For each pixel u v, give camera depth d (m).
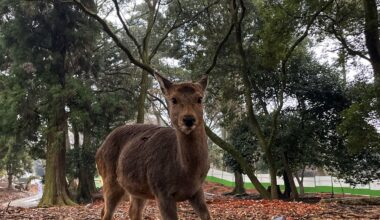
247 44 20.09
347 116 13.16
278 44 15.54
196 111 4.50
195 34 22.30
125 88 25.83
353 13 15.60
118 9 18.05
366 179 20.11
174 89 4.64
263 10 15.93
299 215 8.97
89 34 21.94
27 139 23.38
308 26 15.32
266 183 35.75
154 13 21.28
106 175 6.12
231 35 20.20
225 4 20.12
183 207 11.28
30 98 20.94
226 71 20.98
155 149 5.09
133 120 28.69
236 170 22.14
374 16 14.08
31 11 20.44
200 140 4.64
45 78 21.19
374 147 13.69
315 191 32.16
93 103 21.42
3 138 21.77
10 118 20.16
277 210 10.01
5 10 21.02
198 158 4.62
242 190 31.11
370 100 12.91
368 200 11.65
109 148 6.11
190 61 23.34
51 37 22.12
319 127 19.31
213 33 21.27
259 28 19.31
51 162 22.30
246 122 21.44
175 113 4.54
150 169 5.03
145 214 10.02
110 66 26.42
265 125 19.50
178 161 4.72
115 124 25.56
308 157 19.52
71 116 21.11
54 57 21.55
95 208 13.27
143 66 16.72
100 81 25.30
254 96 21.55
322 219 8.29
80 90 20.77
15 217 10.77
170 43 24.03
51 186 22.12
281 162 20.44
